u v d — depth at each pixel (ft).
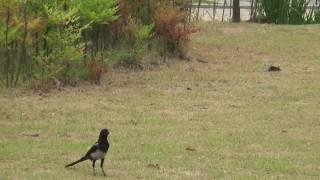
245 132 103.30
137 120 108.99
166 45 163.22
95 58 143.13
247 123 109.19
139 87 133.80
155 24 161.38
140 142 95.91
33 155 87.86
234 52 178.60
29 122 105.60
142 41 158.40
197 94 129.80
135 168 83.15
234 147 94.79
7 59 128.36
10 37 126.82
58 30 130.00
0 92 123.54
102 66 136.05
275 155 91.20
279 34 205.26
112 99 122.93
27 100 119.24
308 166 86.33
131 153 90.02
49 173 79.66
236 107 120.47
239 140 98.53
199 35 199.82
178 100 124.57
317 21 238.89
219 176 80.64
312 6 258.37
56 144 93.40
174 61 160.45
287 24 231.09
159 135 100.32
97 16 137.39
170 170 82.74
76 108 115.14
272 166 85.56
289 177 81.25
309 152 93.20
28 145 92.48
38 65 131.23
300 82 143.33
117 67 148.66
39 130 101.40
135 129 103.40
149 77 142.92
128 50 152.87
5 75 130.82
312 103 124.77
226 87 136.87
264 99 127.34
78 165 83.76
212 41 192.24
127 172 81.20
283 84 140.77
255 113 116.06
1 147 91.15
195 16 222.07
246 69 156.76
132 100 123.03
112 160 86.58
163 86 135.64
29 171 80.53
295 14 233.96
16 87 127.34
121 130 102.47
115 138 97.71
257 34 204.85
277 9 233.55
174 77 144.15
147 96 126.72
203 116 113.19
